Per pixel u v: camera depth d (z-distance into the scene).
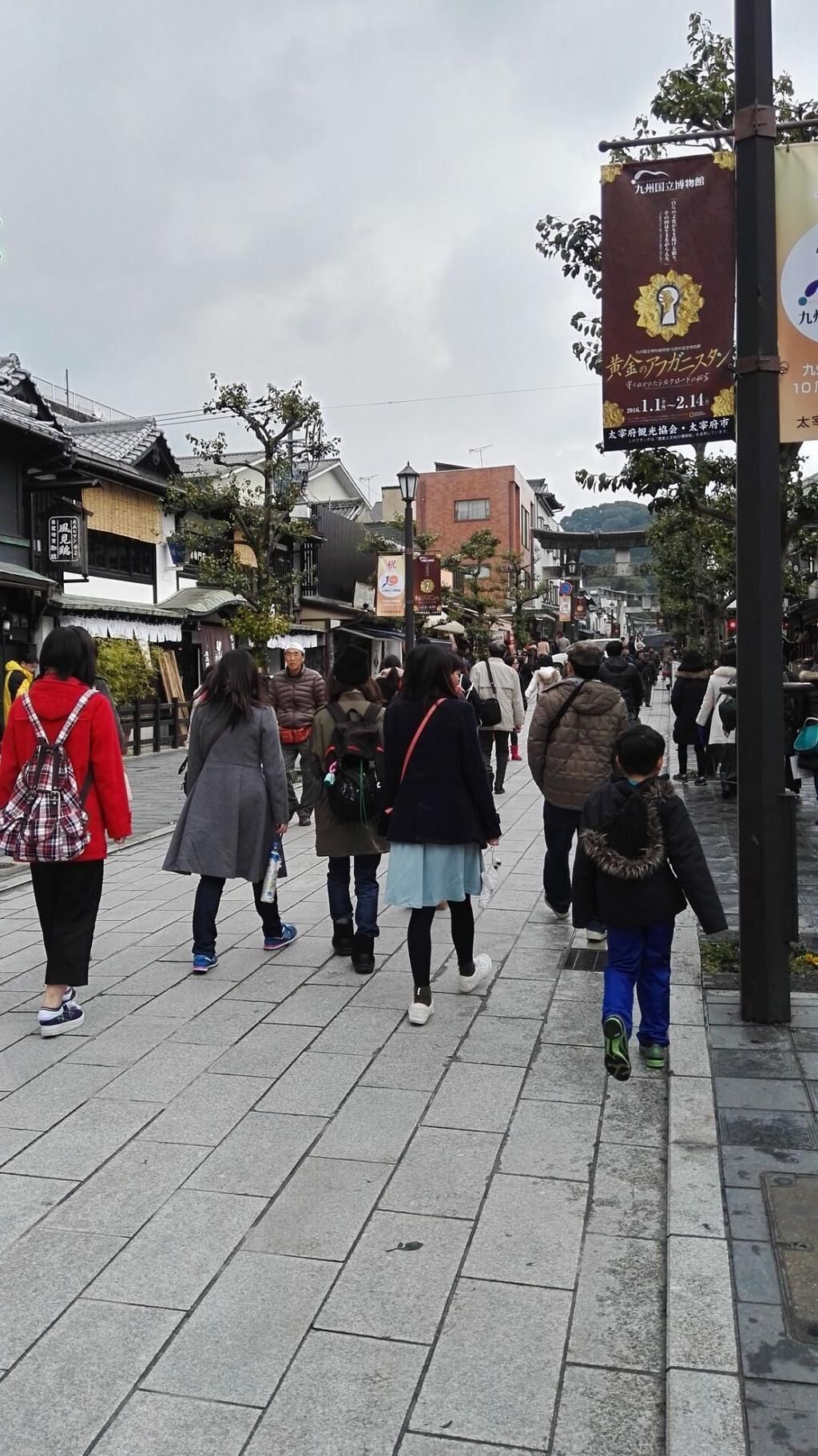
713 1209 3.21
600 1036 4.88
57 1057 4.72
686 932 6.41
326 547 30.33
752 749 4.78
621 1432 2.42
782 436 4.84
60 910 5.07
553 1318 2.84
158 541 22.33
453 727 5.02
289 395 16.45
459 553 33.62
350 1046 4.78
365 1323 2.83
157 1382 2.61
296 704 10.73
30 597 16.69
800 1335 2.64
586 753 6.44
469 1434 2.42
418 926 5.07
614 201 5.16
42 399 17.64
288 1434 2.44
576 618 49.22
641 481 8.03
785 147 4.80
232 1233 3.28
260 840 6.05
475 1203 3.43
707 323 5.08
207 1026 5.09
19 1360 2.70
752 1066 4.30
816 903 6.95
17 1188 3.57
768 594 4.75
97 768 5.02
